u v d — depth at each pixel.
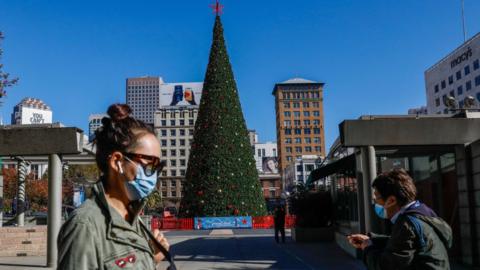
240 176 42.12
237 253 17.00
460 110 13.69
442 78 104.94
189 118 146.00
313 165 132.75
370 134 12.93
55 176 14.22
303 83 173.38
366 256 3.60
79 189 31.84
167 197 142.62
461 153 12.93
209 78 44.81
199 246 20.31
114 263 1.89
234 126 43.41
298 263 13.91
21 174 19.03
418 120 12.90
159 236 2.36
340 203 20.39
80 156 20.06
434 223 3.35
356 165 14.93
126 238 1.96
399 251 3.29
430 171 15.56
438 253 3.27
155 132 2.28
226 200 41.31
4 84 15.81
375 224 12.83
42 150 14.19
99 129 2.21
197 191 41.88
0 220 18.16
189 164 43.34
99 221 1.93
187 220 40.03
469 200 12.54
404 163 17.12
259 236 27.08
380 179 3.70
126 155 2.14
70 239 1.86
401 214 3.45
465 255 12.65
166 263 10.48
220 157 42.16
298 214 22.67
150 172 2.18
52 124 14.75
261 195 43.31
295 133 172.25
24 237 16.81
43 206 63.62
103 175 2.20
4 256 16.62
